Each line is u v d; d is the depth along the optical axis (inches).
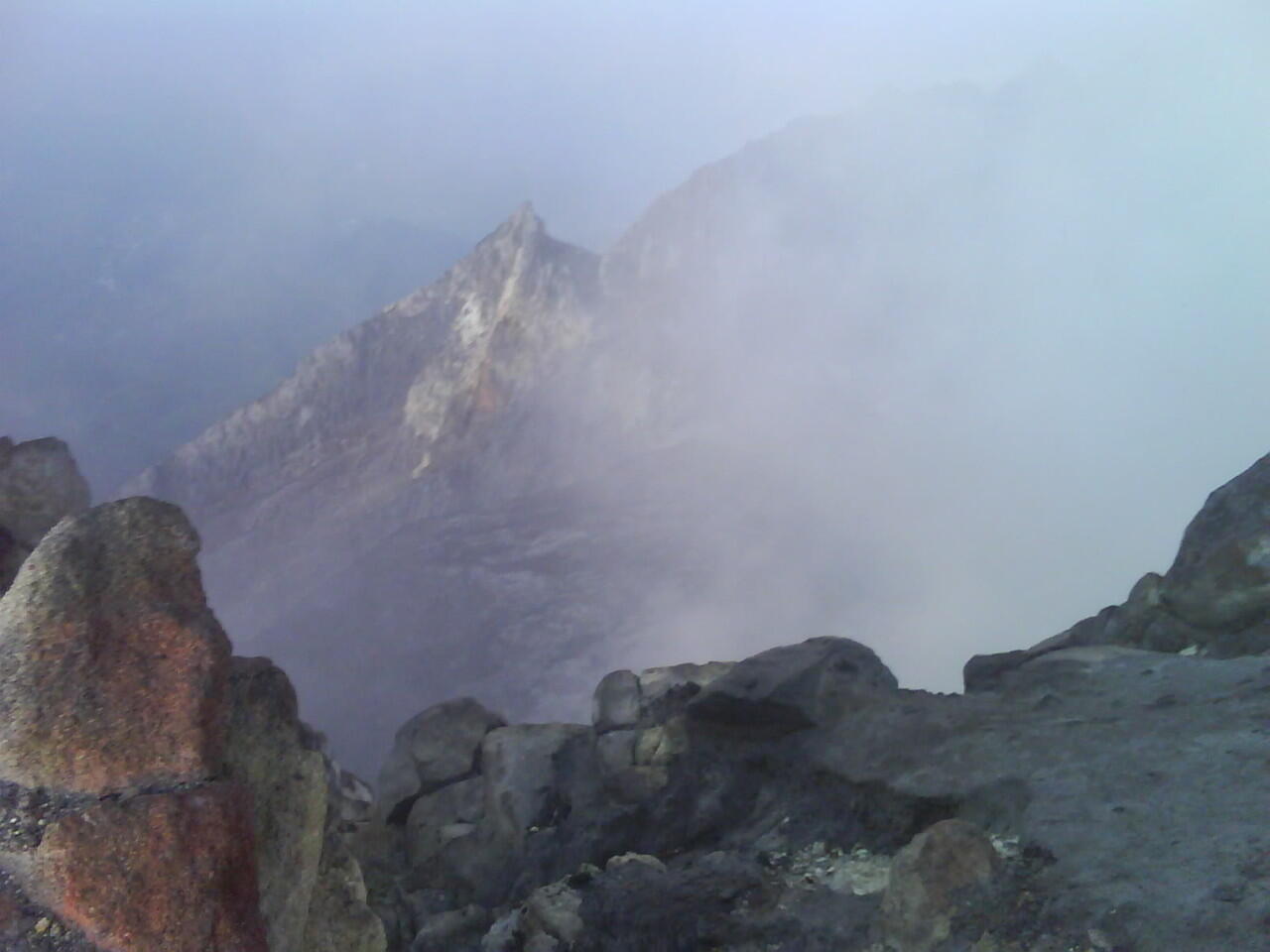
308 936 156.3
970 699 288.5
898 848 246.7
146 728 110.8
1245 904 171.5
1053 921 183.8
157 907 102.4
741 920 227.8
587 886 263.9
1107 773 228.2
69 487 200.5
